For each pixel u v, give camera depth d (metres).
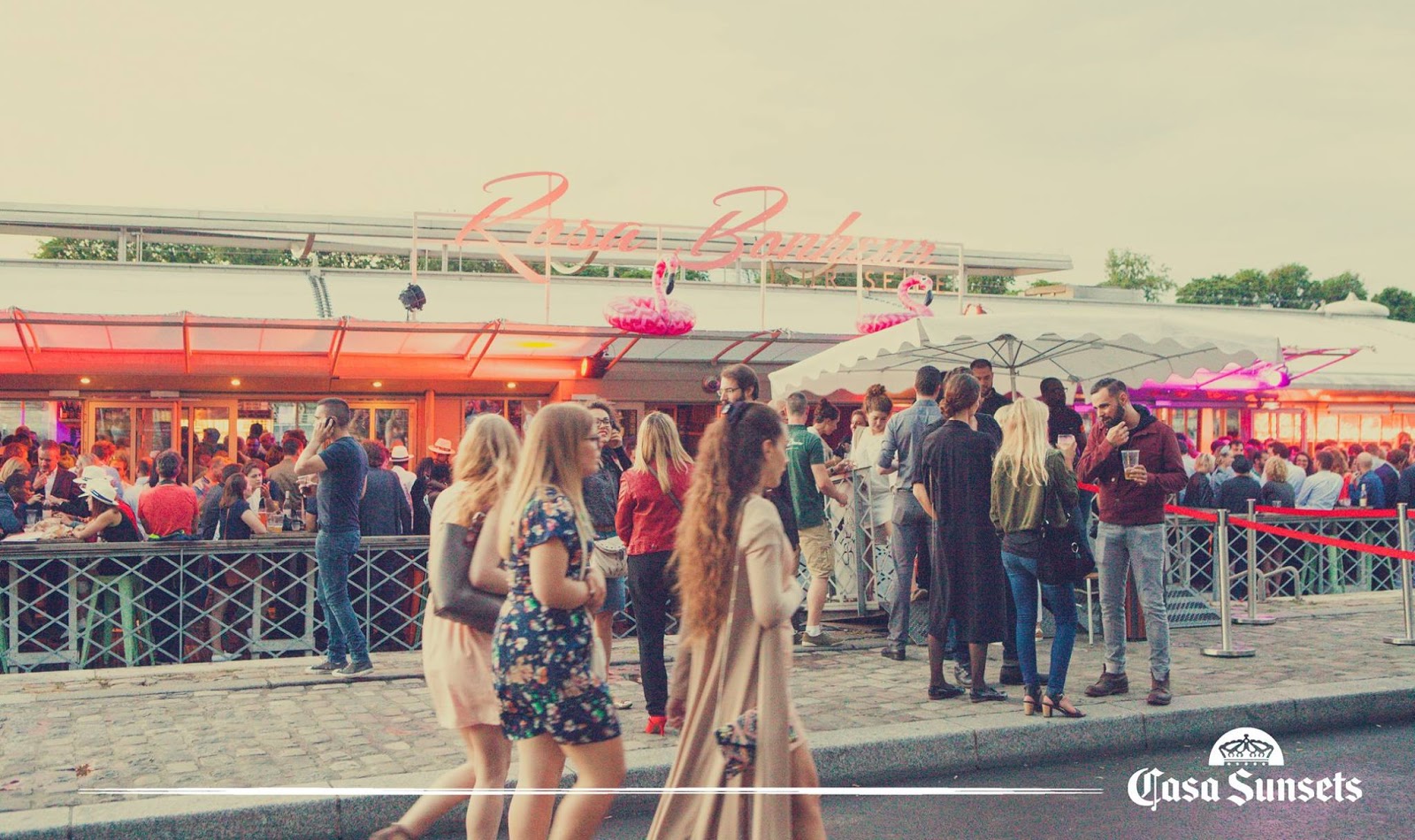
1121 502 6.49
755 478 3.51
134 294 17.92
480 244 20.38
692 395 18.72
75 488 10.62
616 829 4.85
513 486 3.77
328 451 7.14
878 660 7.82
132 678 7.25
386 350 16.77
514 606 3.71
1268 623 9.24
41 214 21.42
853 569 9.17
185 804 4.58
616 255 21.17
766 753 3.31
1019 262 28.80
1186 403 21.98
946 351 11.25
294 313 17.83
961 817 4.91
